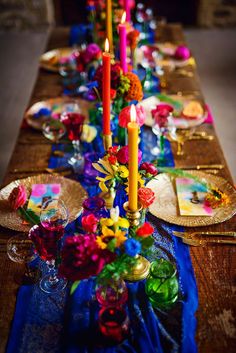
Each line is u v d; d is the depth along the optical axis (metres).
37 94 2.00
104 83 1.16
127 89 1.33
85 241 0.84
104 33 2.03
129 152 0.92
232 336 0.95
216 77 3.59
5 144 2.88
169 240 1.18
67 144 1.61
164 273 1.03
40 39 4.34
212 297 1.03
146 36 2.54
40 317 1.00
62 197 1.34
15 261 1.12
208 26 4.49
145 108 1.80
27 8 4.41
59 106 1.85
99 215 1.17
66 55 2.34
